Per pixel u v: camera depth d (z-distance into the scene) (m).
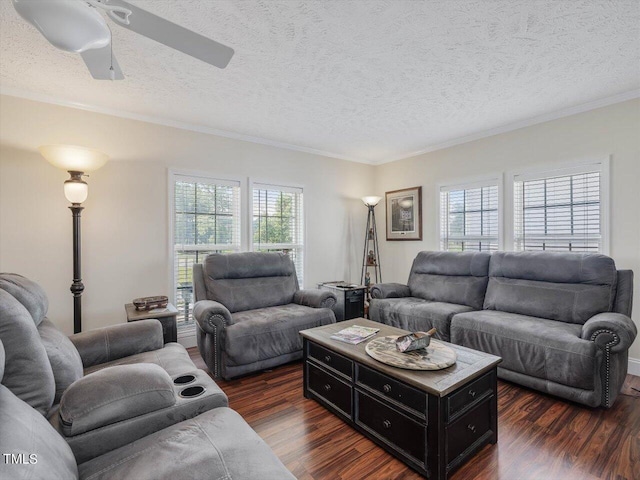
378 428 1.77
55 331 1.58
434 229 4.30
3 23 1.79
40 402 1.11
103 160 2.67
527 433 1.88
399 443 1.65
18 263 2.65
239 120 3.36
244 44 2.01
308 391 2.31
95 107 2.96
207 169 3.60
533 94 2.74
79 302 2.70
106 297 3.02
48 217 2.76
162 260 3.31
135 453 1.05
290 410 2.15
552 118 3.17
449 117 3.27
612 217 2.80
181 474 0.92
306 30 1.88
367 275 4.72
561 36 1.94
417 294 3.78
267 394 2.38
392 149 4.44
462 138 3.90
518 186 3.47
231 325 2.62
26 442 0.76
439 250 4.21
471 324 2.69
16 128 2.64
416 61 2.22
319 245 4.58
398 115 3.21
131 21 1.17
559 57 2.17
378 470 1.59
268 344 2.71
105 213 3.02
